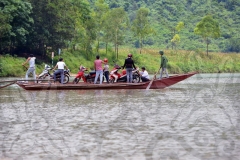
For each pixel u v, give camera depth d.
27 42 122.38
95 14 153.12
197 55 160.62
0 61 103.94
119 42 152.12
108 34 150.75
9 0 111.94
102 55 149.38
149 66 149.12
